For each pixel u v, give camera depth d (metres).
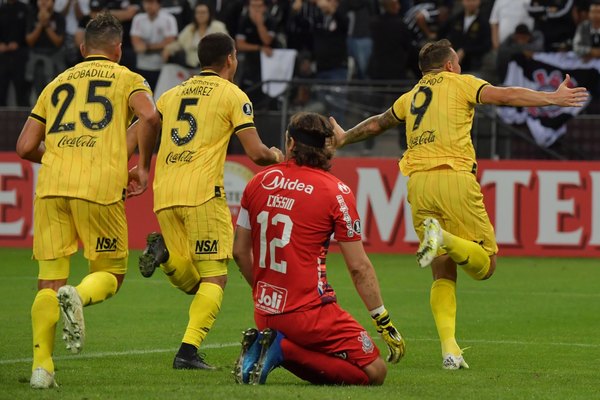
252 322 27.61
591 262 41.97
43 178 18.08
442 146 21.12
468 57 48.59
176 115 20.75
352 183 44.41
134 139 19.66
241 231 17.44
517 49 47.62
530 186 43.47
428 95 21.44
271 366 16.92
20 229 46.41
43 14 52.03
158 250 19.56
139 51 50.44
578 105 20.67
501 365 21.08
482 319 28.59
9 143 47.75
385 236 44.38
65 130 18.22
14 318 27.70
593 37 47.12
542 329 26.73
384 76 49.31
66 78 18.59
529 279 37.41
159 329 26.14
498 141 45.41
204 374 19.02
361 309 30.28
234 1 51.59
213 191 20.38
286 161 17.41
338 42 49.81
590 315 29.31
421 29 50.28
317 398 15.38
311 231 16.78
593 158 45.34
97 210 17.97
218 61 21.02
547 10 48.16
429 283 36.22
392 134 46.22
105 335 25.08
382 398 15.70
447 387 17.55
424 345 24.03
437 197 21.08
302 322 16.66
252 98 46.97
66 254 18.16
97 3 52.38
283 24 51.06
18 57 52.12
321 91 45.75
